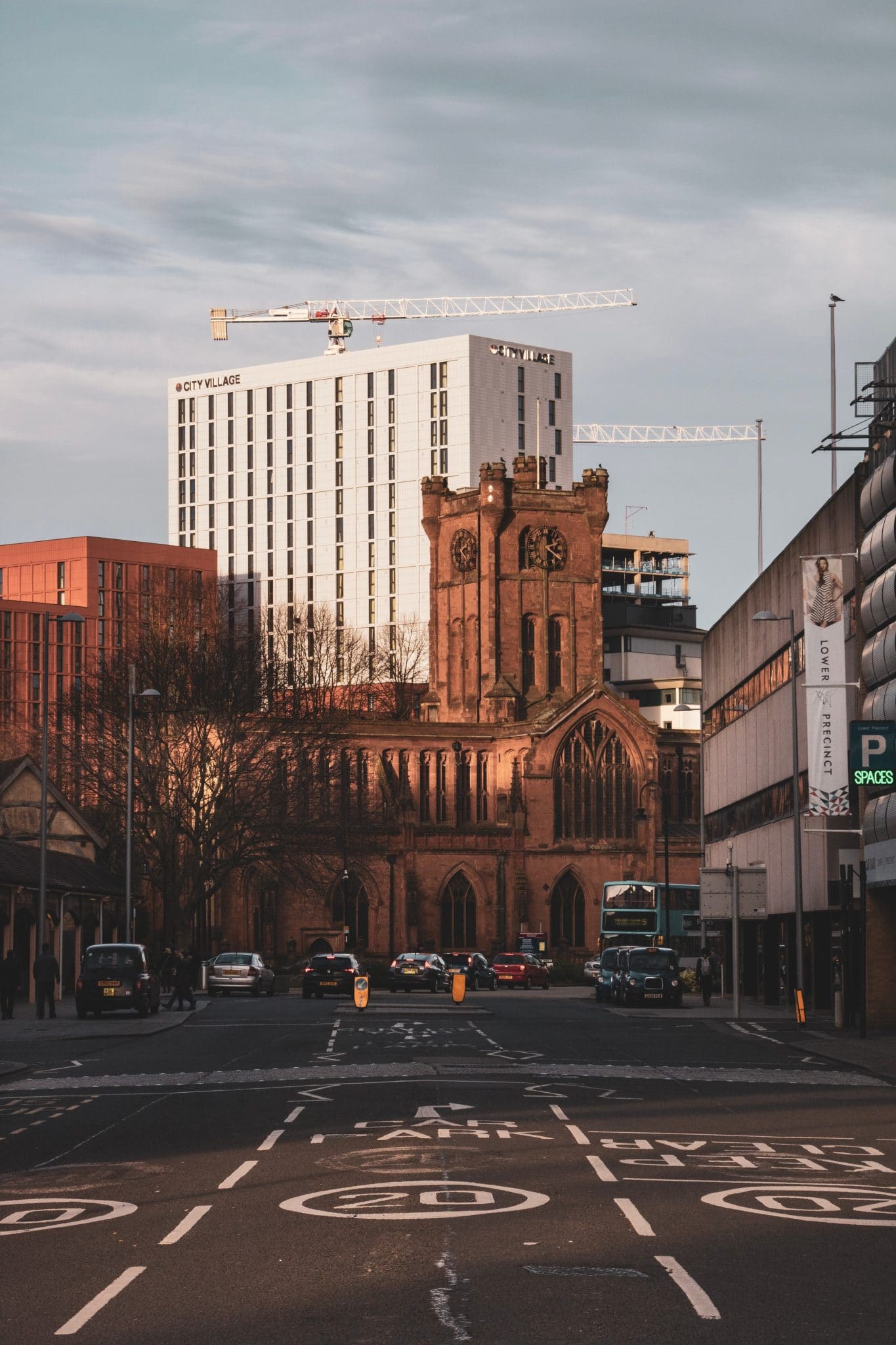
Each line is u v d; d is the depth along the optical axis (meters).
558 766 149.25
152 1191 20.08
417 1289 14.50
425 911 146.00
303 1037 51.56
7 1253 16.31
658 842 149.38
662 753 152.62
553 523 159.38
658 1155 23.48
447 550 161.62
